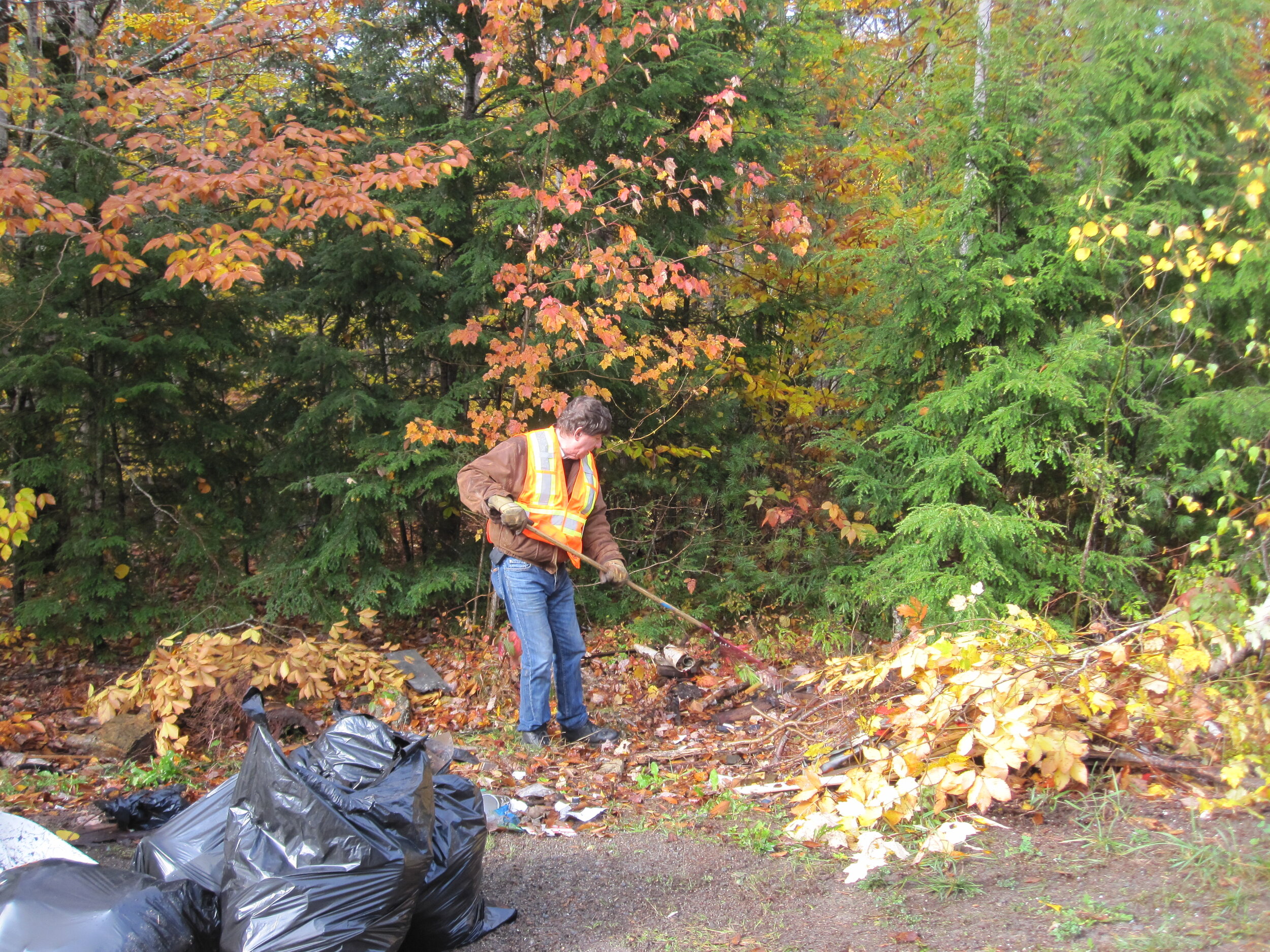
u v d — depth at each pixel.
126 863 3.09
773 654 6.02
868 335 6.52
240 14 6.35
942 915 2.56
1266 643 3.66
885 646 5.71
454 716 5.10
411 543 7.57
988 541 5.28
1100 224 5.03
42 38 6.71
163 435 6.64
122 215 4.93
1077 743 3.14
